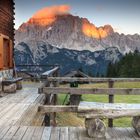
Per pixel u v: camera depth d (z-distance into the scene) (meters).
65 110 7.15
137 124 7.03
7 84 13.61
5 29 15.38
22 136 6.94
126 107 7.15
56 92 8.34
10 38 16.69
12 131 7.30
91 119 6.93
